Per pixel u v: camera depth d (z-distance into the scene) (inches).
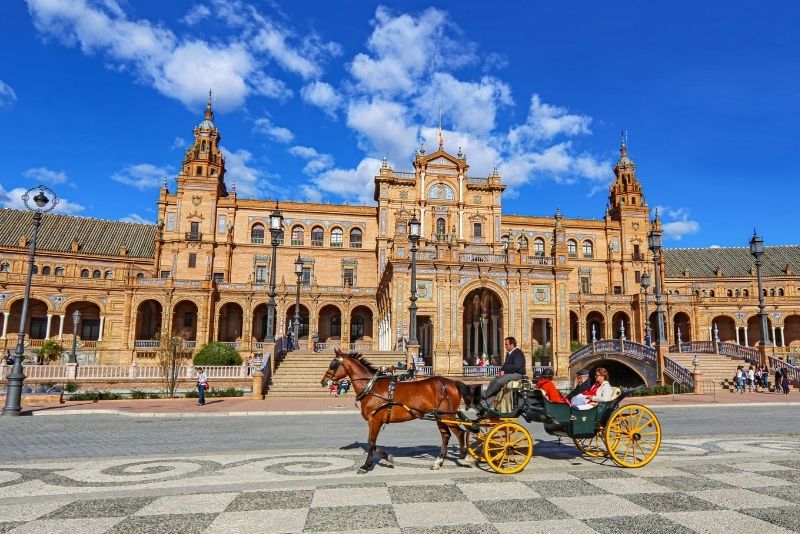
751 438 566.6
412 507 295.3
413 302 1328.7
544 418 407.8
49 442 572.7
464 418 402.3
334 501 307.6
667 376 1476.4
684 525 265.4
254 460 442.3
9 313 2507.4
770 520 273.1
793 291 3230.8
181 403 1077.1
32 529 258.8
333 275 2854.3
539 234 3097.9
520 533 254.2
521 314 1855.3
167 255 2714.1
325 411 914.7
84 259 2783.0
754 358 1590.8
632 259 3085.6
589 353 1879.9
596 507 296.0
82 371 1379.2
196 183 2785.4
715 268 3412.9
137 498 315.0
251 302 2576.3
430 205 2753.4
